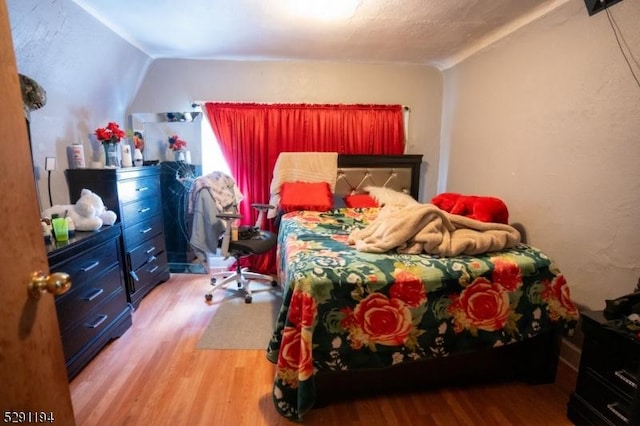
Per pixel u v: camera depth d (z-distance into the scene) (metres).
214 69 3.23
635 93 1.53
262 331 2.25
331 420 1.50
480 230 1.82
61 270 1.64
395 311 1.46
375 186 3.33
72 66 2.23
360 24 2.31
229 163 3.30
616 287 1.65
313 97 3.36
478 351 1.66
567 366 1.89
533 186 2.19
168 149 3.25
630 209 1.56
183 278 3.21
